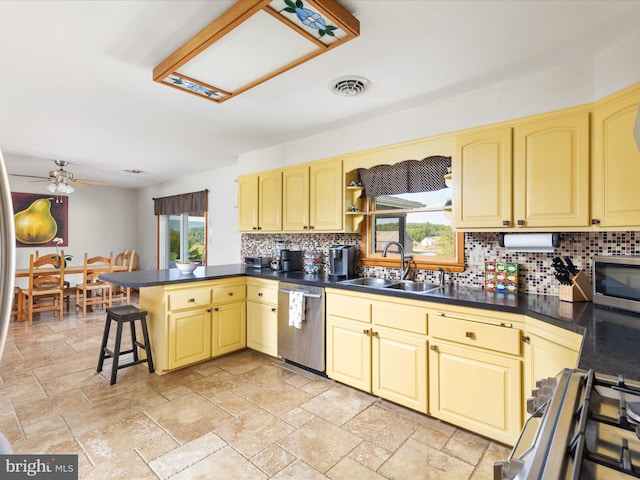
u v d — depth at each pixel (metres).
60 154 4.22
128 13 1.59
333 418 2.27
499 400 1.94
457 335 2.10
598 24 1.65
